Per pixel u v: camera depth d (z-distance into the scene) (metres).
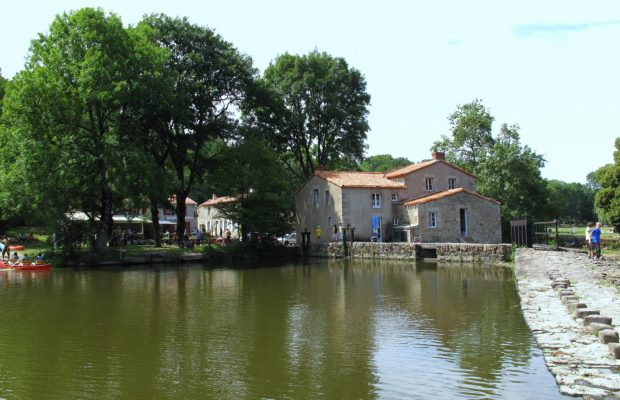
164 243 54.38
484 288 23.03
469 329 14.66
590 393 8.27
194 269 37.47
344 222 48.38
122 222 64.62
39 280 30.06
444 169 52.88
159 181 40.44
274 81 63.00
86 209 42.19
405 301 20.08
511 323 15.27
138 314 18.20
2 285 27.55
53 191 37.69
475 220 46.97
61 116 38.59
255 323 16.34
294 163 75.06
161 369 11.50
